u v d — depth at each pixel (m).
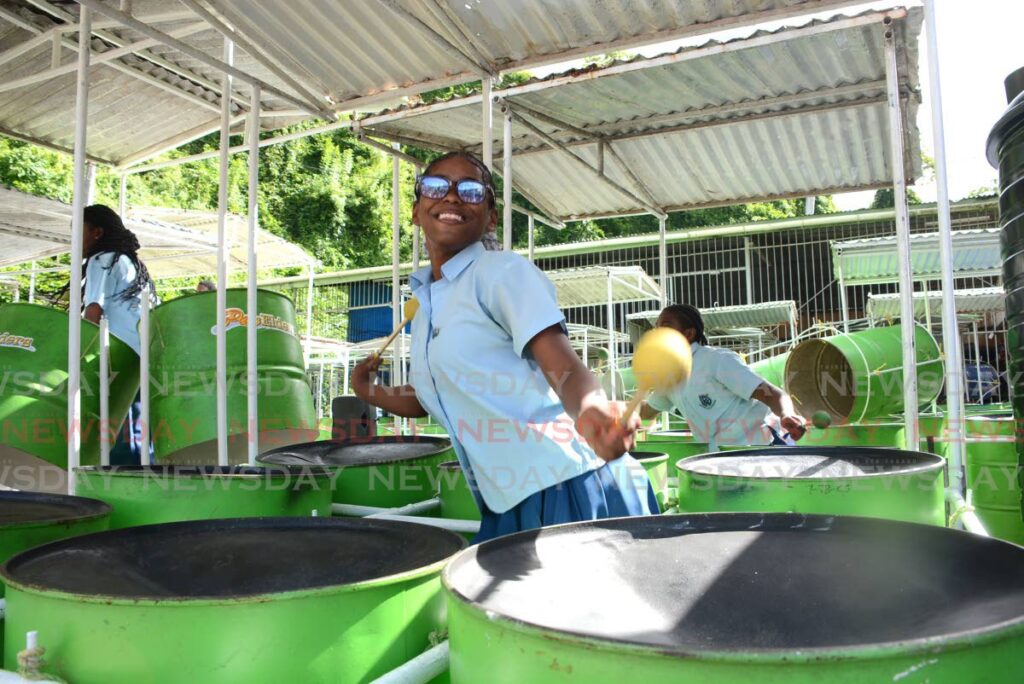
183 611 0.90
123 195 5.10
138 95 4.23
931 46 2.34
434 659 1.00
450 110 3.53
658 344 0.88
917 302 7.94
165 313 2.71
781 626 1.00
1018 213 1.77
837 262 7.71
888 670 0.59
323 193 21.06
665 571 1.13
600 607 1.02
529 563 1.07
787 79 3.29
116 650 0.90
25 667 0.90
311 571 1.30
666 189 4.71
